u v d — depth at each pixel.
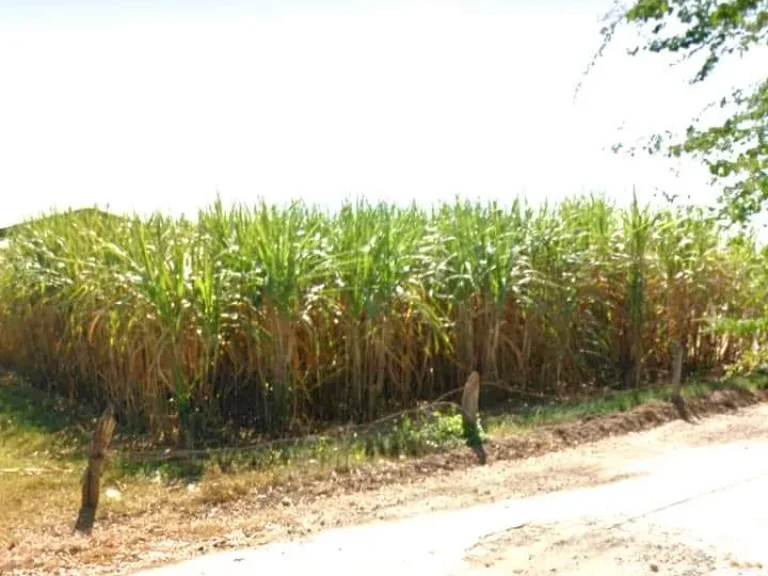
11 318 12.91
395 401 10.25
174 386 8.75
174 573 5.34
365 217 10.71
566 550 5.60
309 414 9.80
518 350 10.95
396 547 5.76
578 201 12.98
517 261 10.86
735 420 10.07
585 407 10.34
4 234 13.65
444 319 10.52
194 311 8.76
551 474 7.70
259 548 5.82
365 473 7.59
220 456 8.27
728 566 5.25
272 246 9.15
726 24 3.06
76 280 10.85
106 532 6.20
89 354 10.63
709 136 3.09
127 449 8.80
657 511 6.44
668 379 12.34
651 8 3.16
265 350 9.10
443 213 12.04
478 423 9.03
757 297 3.80
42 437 9.39
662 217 12.18
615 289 12.09
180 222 10.72
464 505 6.78
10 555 5.66
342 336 9.73
